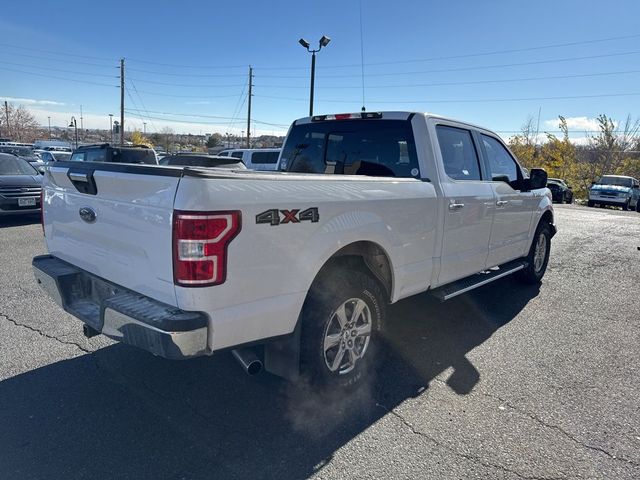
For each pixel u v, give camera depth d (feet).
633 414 10.46
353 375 11.05
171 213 7.81
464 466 8.52
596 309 18.12
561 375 12.34
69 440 8.96
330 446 9.02
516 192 17.62
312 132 16.28
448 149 14.37
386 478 8.15
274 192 8.64
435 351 13.73
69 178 10.57
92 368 11.94
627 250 32.55
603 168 141.38
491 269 17.58
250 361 8.70
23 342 13.35
